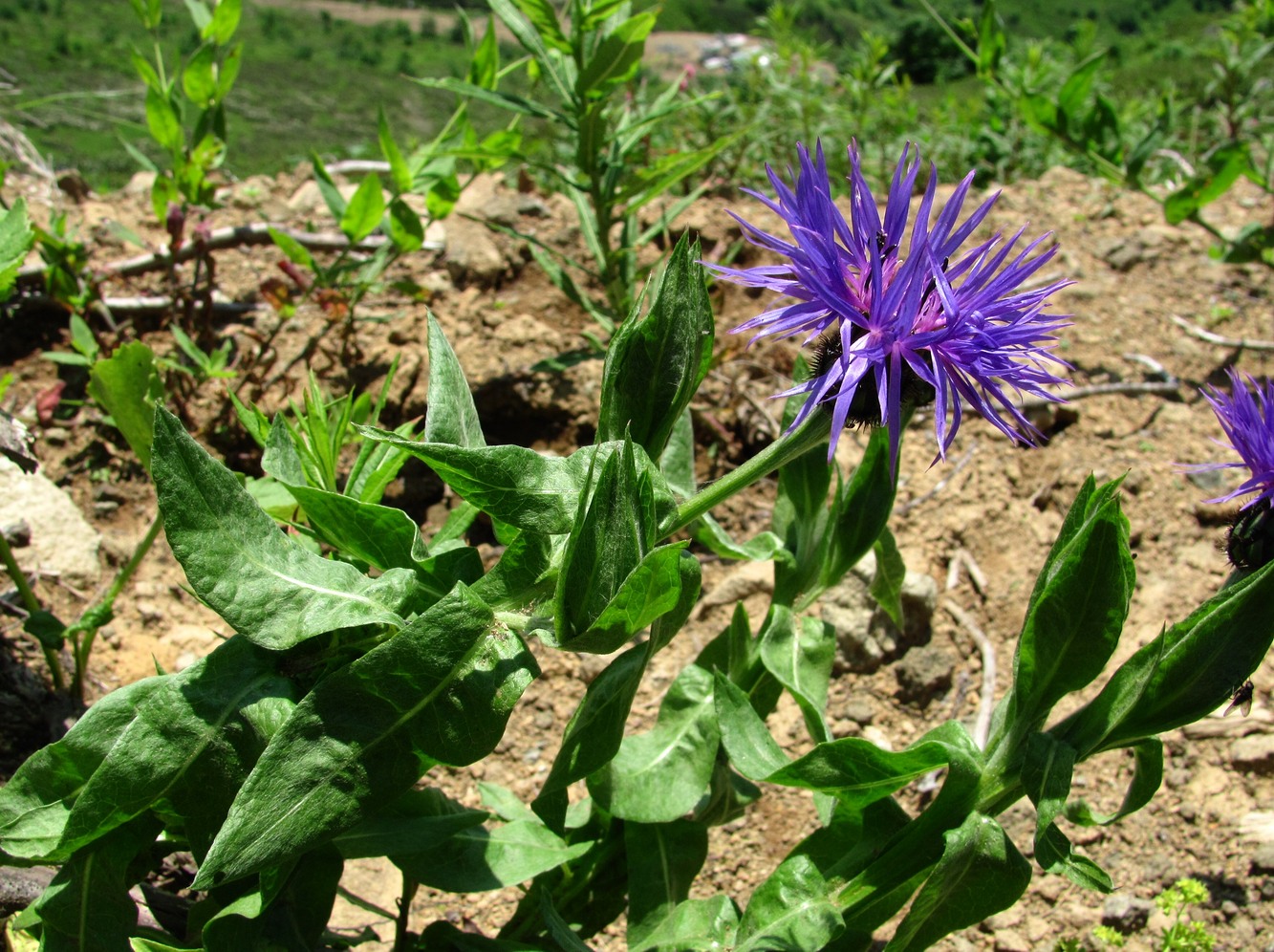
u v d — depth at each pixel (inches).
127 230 18.5
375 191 17.8
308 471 10.1
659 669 15.2
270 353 18.4
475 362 18.6
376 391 17.9
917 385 8.5
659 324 8.6
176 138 18.1
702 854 10.6
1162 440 18.6
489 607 7.9
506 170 28.2
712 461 18.2
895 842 9.3
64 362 16.5
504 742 14.4
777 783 9.3
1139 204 25.4
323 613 7.6
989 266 8.6
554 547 8.2
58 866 10.3
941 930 9.0
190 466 7.3
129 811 7.6
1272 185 26.5
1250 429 9.3
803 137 30.0
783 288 8.5
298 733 7.3
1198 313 22.0
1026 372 8.4
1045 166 29.1
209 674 7.9
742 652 11.1
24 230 11.5
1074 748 8.8
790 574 11.1
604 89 16.2
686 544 7.7
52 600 14.2
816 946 8.9
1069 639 8.6
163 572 15.3
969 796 9.0
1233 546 9.5
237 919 8.2
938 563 16.6
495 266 20.9
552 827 9.3
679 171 17.1
